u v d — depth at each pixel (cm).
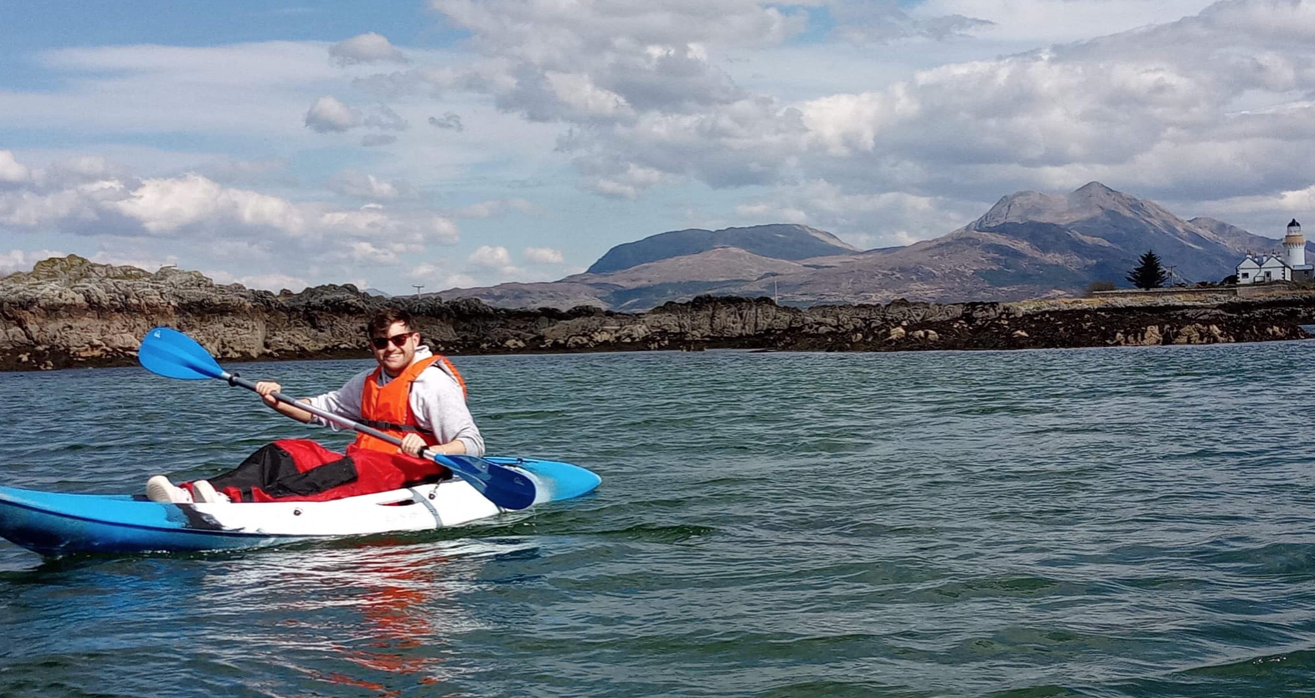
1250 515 835
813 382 2912
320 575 689
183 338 895
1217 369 3036
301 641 550
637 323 7150
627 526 839
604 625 572
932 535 791
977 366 3662
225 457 1327
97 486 1105
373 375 855
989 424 1627
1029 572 668
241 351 6084
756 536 798
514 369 4462
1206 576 650
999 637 539
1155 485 996
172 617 597
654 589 647
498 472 838
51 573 702
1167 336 5269
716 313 7112
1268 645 517
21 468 1256
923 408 1950
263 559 733
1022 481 1040
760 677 488
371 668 507
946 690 468
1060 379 2756
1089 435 1435
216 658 522
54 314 5369
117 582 677
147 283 6081
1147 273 15450
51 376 4459
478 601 623
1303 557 687
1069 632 545
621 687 478
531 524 849
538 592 642
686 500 958
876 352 5412
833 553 736
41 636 563
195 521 751
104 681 491
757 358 5150
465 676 495
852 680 482
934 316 6631
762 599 619
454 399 840
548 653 527
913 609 594
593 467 1188
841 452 1302
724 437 1498
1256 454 1198
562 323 7169
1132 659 503
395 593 643
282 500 805
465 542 783
